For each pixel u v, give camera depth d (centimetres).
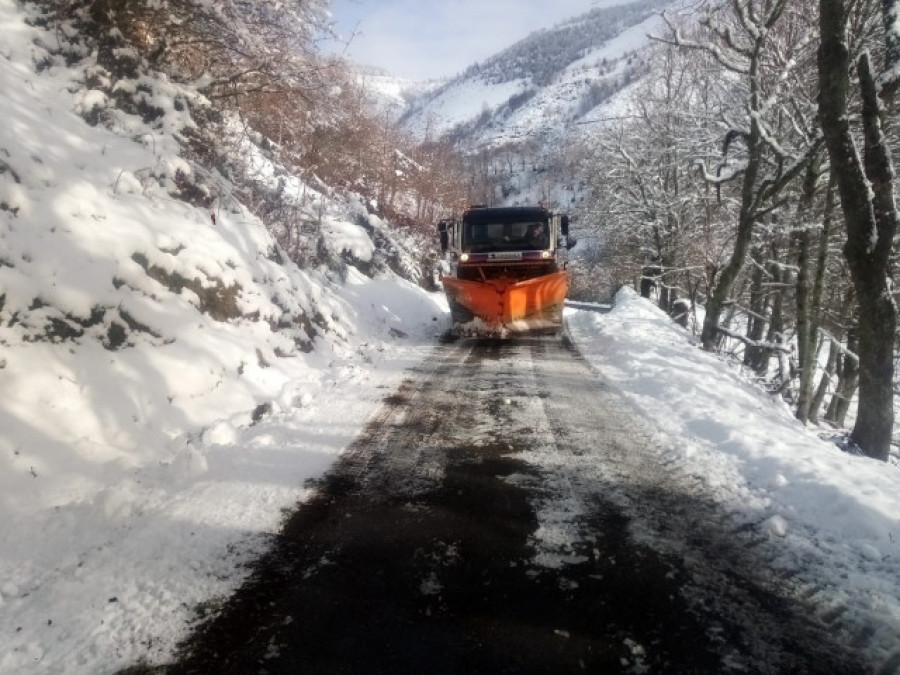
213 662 249
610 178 2622
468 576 313
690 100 2184
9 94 606
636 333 1090
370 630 270
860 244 691
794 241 1455
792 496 406
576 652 255
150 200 667
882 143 687
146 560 324
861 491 398
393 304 1337
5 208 500
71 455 428
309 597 294
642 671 244
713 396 661
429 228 2314
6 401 425
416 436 536
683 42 1176
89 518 367
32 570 316
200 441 506
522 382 748
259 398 634
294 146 1552
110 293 543
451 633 267
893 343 697
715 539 355
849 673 244
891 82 680
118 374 511
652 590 302
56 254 513
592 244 3472
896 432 1480
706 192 1773
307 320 868
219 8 789
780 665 248
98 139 677
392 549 340
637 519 379
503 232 1216
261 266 807
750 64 1155
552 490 422
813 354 1219
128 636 264
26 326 466
